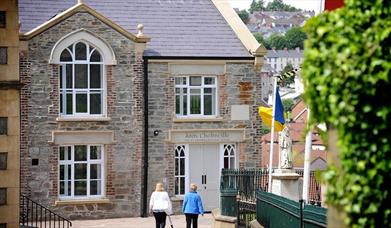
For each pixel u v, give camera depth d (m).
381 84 11.60
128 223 45.00
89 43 47.78
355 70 11.57
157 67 49.16
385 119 11.62
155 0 53.12
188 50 50.25
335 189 11.85
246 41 51.06
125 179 48.38
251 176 45.72
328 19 12.20
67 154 47.66
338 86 11.67
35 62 46.91
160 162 49.19
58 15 47.09
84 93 47.94
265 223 32.22
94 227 42.97
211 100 50.41
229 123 50.31
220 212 39.50
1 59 34.16
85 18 47.56
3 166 34.06
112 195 48.06
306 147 33.88
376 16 11.94
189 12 52.72
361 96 11.62
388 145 11.66
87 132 47.69
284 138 39.78
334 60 11.73
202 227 41.94
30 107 46.81
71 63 47.69
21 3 50.09
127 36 48.25
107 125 48.09
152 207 37.47
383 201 11.70
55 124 47.19
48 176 47.03
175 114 49.56
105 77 48.06
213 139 50.06
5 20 34.12
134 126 48.56
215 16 52.81
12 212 34.09
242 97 50.50
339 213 11.89
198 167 49.97
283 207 27.30
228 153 50.59
